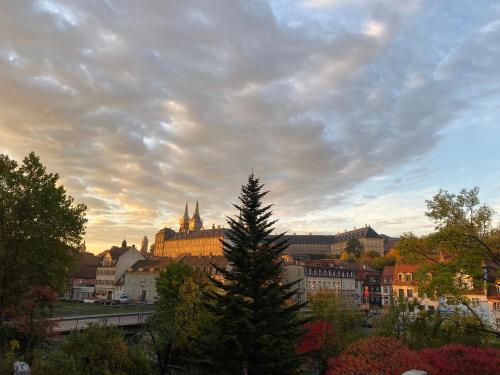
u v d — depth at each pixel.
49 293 33.38
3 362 19.83
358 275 112.31
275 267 29.61
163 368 34.81
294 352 29.81
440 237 23.73
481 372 18.03
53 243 31.12
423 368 17.47
